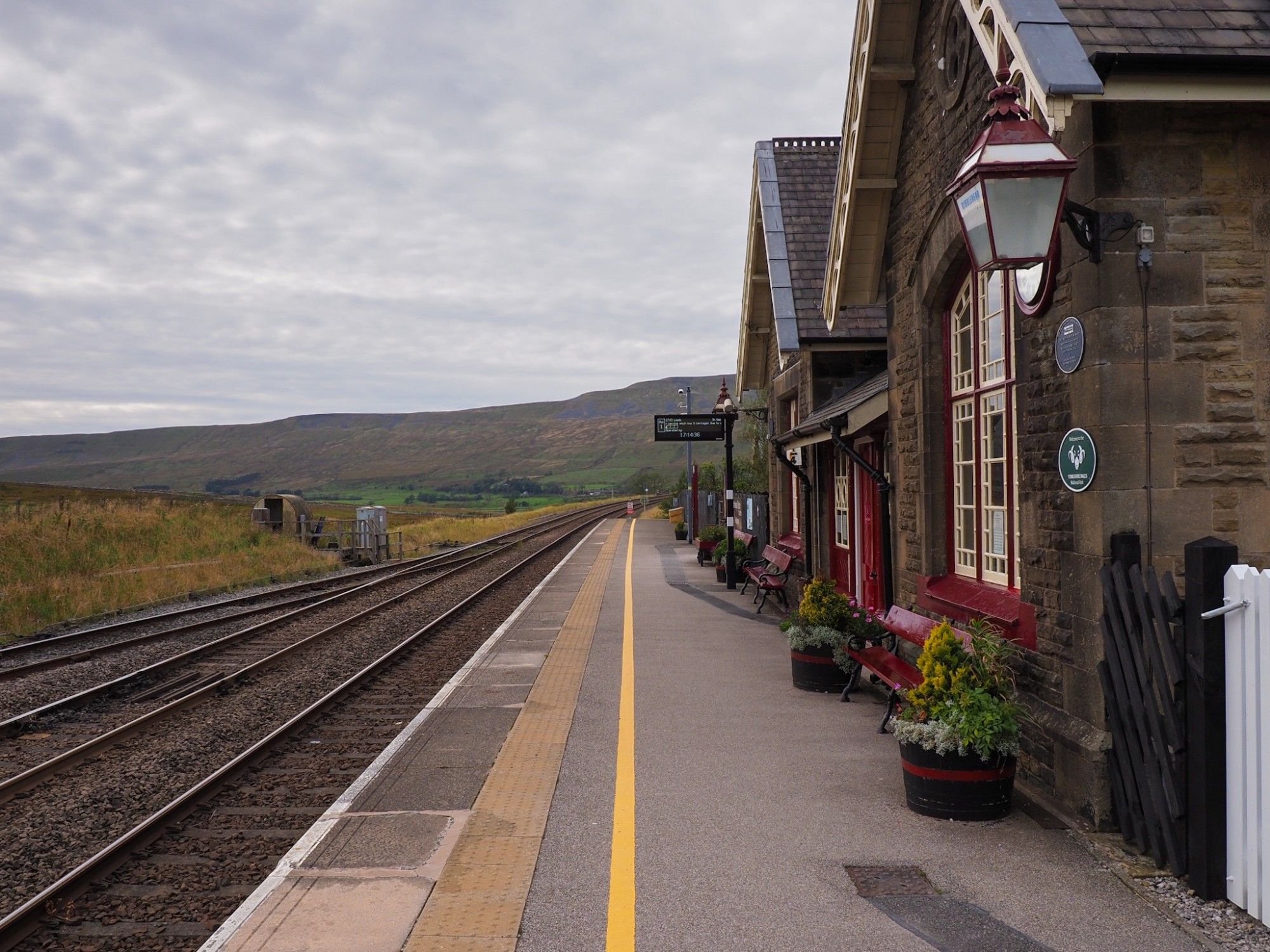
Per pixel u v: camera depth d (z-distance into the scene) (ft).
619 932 14.05
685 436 69.82
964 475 27.35
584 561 92.53
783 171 56.08
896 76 29.50
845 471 43.32
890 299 32.24
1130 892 15.44
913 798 19.20
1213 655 14.89
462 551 116.88
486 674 33.71
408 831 18.20
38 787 24.72
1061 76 16.58
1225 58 16.92
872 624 30.25
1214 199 18.44
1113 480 18.13
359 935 13.93
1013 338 23.08
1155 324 18.31
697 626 46.03
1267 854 13.91
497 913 14.69
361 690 36.81
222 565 80.64
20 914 16.19
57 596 59.67
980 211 18.21
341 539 107.24
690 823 18.62
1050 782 20.18
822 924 14.32
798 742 24.49
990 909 14.82
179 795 23.91
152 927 16.47
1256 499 18.20
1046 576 20.66
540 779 21.45
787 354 49.39
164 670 40.34
